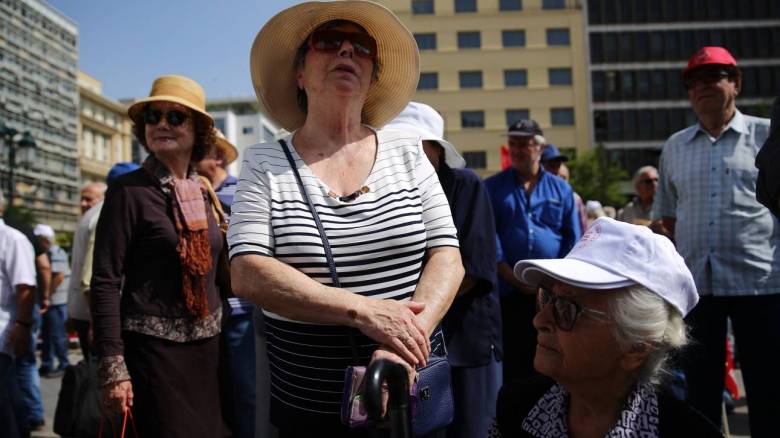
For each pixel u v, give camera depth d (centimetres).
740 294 350
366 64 245
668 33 5875
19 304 393
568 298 171
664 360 169
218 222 349
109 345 292
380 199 228
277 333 225
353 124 245
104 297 295
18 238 400
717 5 5875
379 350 194
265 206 223
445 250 231
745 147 362
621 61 5850
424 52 5500
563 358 174
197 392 309
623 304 164
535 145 484
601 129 5822
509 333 463
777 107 218
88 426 368
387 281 219
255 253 215
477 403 326
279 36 251
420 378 208
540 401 192
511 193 483
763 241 351
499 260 463
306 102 273
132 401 298
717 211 360
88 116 7200
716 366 362
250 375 398
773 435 343
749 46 5859
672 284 164
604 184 4106
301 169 229
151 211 310
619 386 173
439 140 335
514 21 5525
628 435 167
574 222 489
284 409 223
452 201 339
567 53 5531
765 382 347
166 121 332
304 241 216
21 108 6009
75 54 6931
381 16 247
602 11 5856
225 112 7894
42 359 898
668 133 5825
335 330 213
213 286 329
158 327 303
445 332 328
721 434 161
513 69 5516
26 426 498
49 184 6319
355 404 189
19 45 6041
